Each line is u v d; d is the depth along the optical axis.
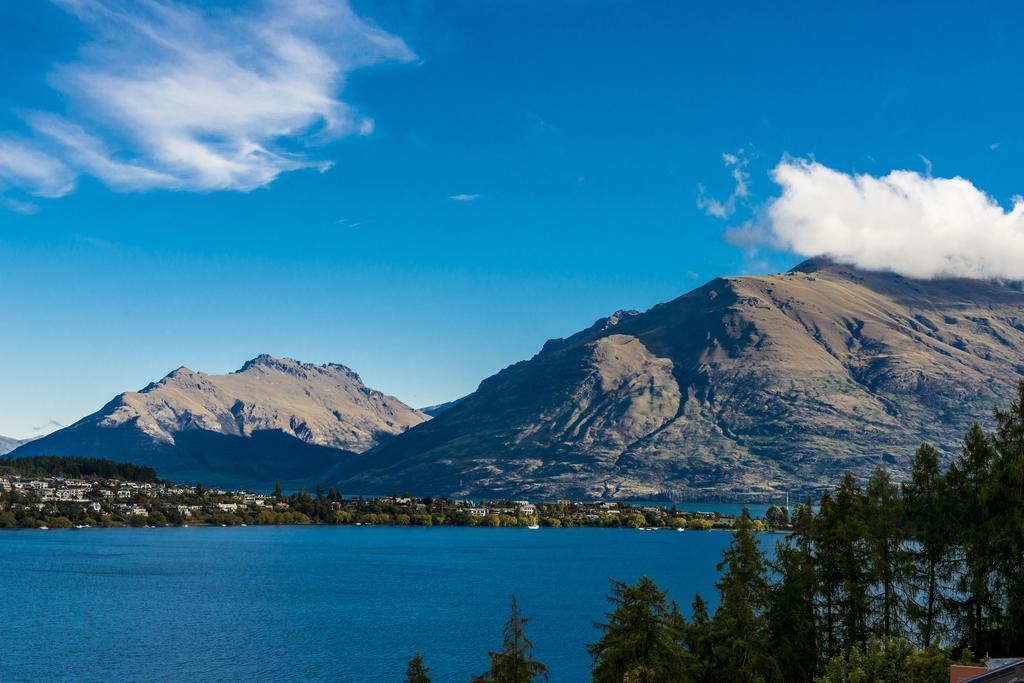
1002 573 85.75
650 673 83.94
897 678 76.50
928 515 93.12
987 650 85.75
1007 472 87.06
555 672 177.88
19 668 185.62
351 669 185.75
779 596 96.69
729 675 88.88
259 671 184.12
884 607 93.62
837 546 96.62
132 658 196.00
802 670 93.75
